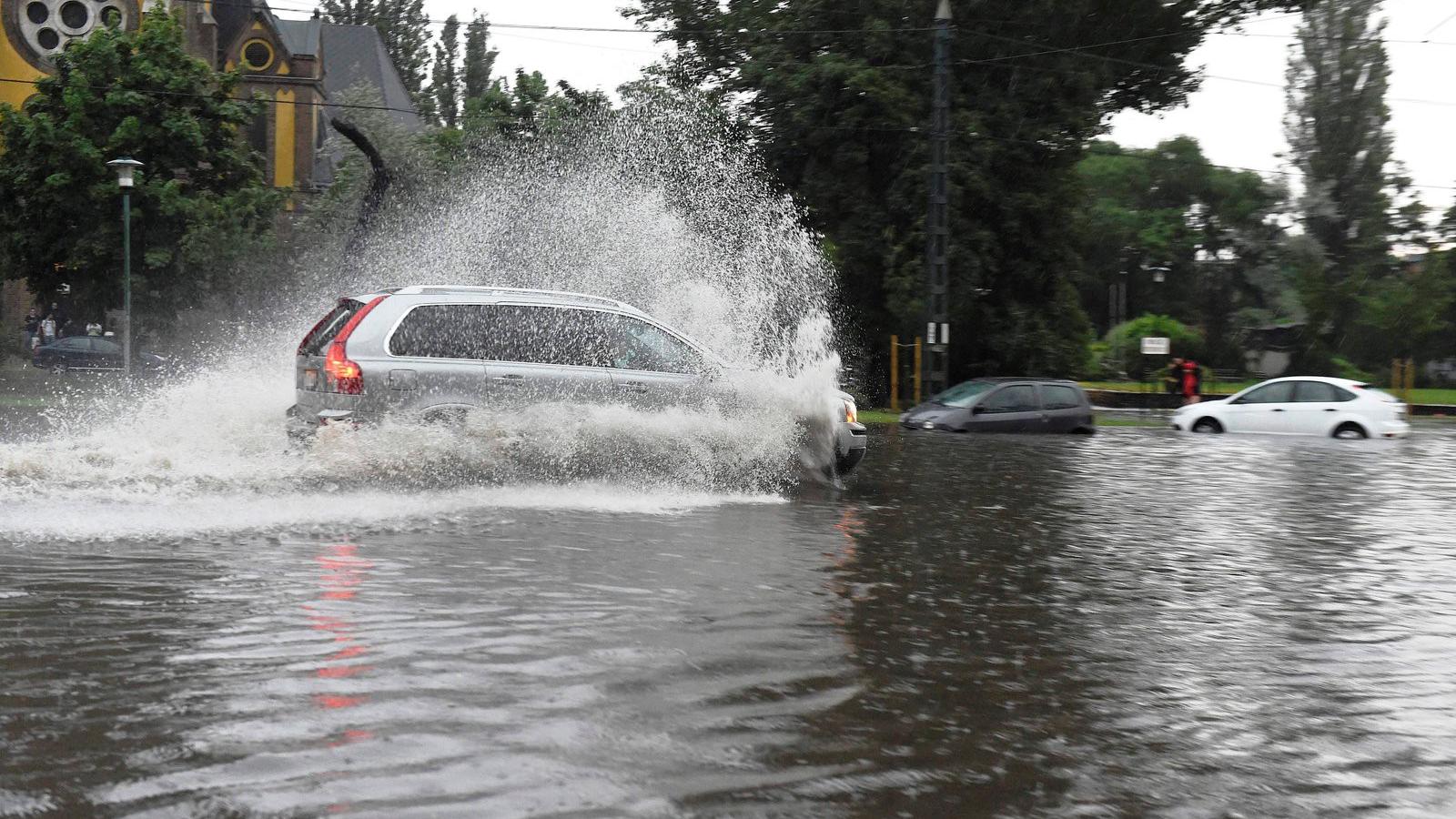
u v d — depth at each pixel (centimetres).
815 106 3981
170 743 446
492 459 1192
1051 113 4200
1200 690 566
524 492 1167
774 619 683
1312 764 463
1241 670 605
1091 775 445
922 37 4084
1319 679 591
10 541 851
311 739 453
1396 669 613
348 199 3438
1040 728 500
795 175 4203
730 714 502
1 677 529
